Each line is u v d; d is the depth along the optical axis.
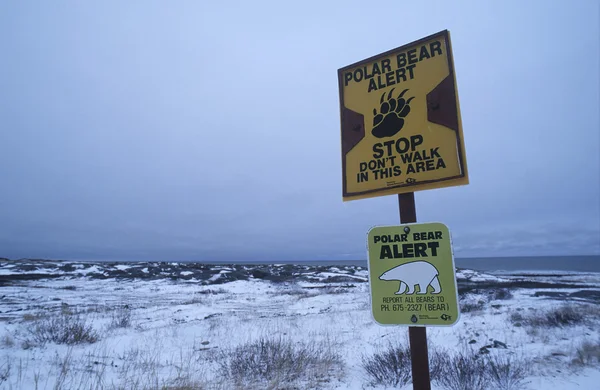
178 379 6.33
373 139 3.62
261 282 33.28
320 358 7.66
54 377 6.38
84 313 14.88
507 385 5.95
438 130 3.32
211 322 12.91
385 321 3.15
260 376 6.57
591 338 9.66
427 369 3.03
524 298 20.70
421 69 3.49
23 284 27.50
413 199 3.38
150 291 26.50
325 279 37.56
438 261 3.07
